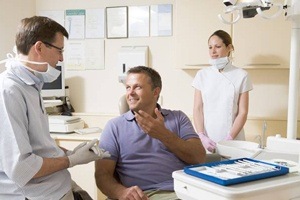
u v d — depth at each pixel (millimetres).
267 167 1024
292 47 1493
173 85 3350
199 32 2977
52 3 3561
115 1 3426
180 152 1632
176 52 3055
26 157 1264
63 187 1448
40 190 1361
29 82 1352
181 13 3008
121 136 1665
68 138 2910
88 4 3490
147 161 1641
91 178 2895
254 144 1695
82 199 1578
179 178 998
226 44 2562
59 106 3486
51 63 1415
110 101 3514
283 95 3127
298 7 1402
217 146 1742
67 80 3564
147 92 1672
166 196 1544
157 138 1586
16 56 1403
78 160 1417
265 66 2881
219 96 2607
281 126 3078
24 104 1312
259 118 3113
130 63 3361
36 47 1358
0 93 1261
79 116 3479
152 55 3377
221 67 2602
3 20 3301
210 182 922
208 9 2938
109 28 3455
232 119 2582
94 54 3514
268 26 2838
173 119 1775
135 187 1494
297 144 1440
